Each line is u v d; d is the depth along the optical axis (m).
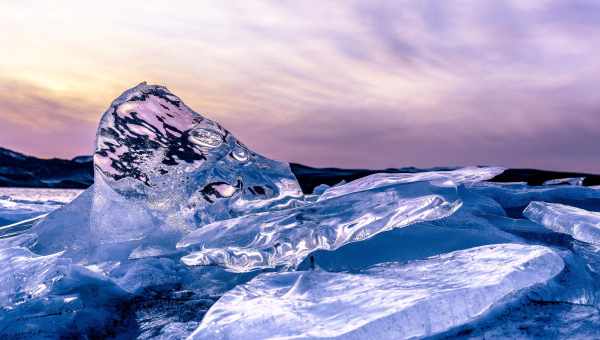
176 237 2.51
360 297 1.38
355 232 1.97
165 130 2.65
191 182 2.60
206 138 2.71
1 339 1.38
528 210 2.96
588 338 1.14
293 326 1.22
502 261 1.54
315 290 1.50
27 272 1.80
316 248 1.96
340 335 1.12
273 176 2.82
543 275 1.42
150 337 1.41
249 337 1.19
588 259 1.86
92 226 2.48
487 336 1.18
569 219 2.45
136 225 2.48
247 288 1.62
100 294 1.76
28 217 4.04
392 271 1.67
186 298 1.79
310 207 2.22
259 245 2.02
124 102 2.62
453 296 1.27
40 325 1.47
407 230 2.15
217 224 2.32
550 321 1.26
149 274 2.06
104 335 1.45
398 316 1.19
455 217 2.43
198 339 1.22
